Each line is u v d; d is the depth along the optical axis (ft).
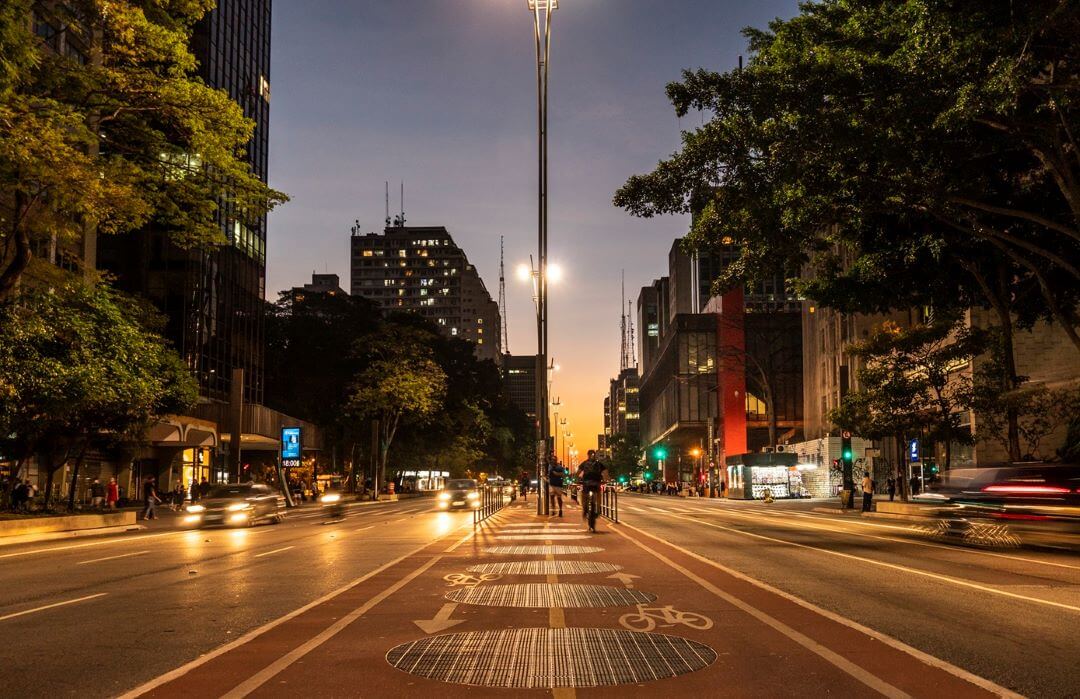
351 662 21.11
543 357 94.73
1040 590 35.14
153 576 41.96
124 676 20.12
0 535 76.02
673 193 71.72
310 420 270.26
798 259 76.18
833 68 62.13
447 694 18.12
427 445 280.51
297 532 80.38
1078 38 53.78
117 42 74.79
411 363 228.43
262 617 28.48
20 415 85.71
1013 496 57.98
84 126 66.85
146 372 96.17
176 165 80.89
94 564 49.83
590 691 18.34
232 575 41.55
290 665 20.84
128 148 80.07
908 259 81.82
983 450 133.18
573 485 159.33
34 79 69.21
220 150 78.64
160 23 78.18
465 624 26.45
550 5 92.68
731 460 258.98
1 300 75.92
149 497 121.49
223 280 212.23
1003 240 79.41
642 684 18.90
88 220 70.49
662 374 416.87
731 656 21.71
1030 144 64.75
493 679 19.38
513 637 24.22
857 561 47.65
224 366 212.02
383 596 32.65
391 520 101.91
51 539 79.20
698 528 81.25
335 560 48.52
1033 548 58.75
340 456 283.38
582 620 27.12
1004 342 93.45
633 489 433.89
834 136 62.23
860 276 88.22
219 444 191.83
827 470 223.51
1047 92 56.70
